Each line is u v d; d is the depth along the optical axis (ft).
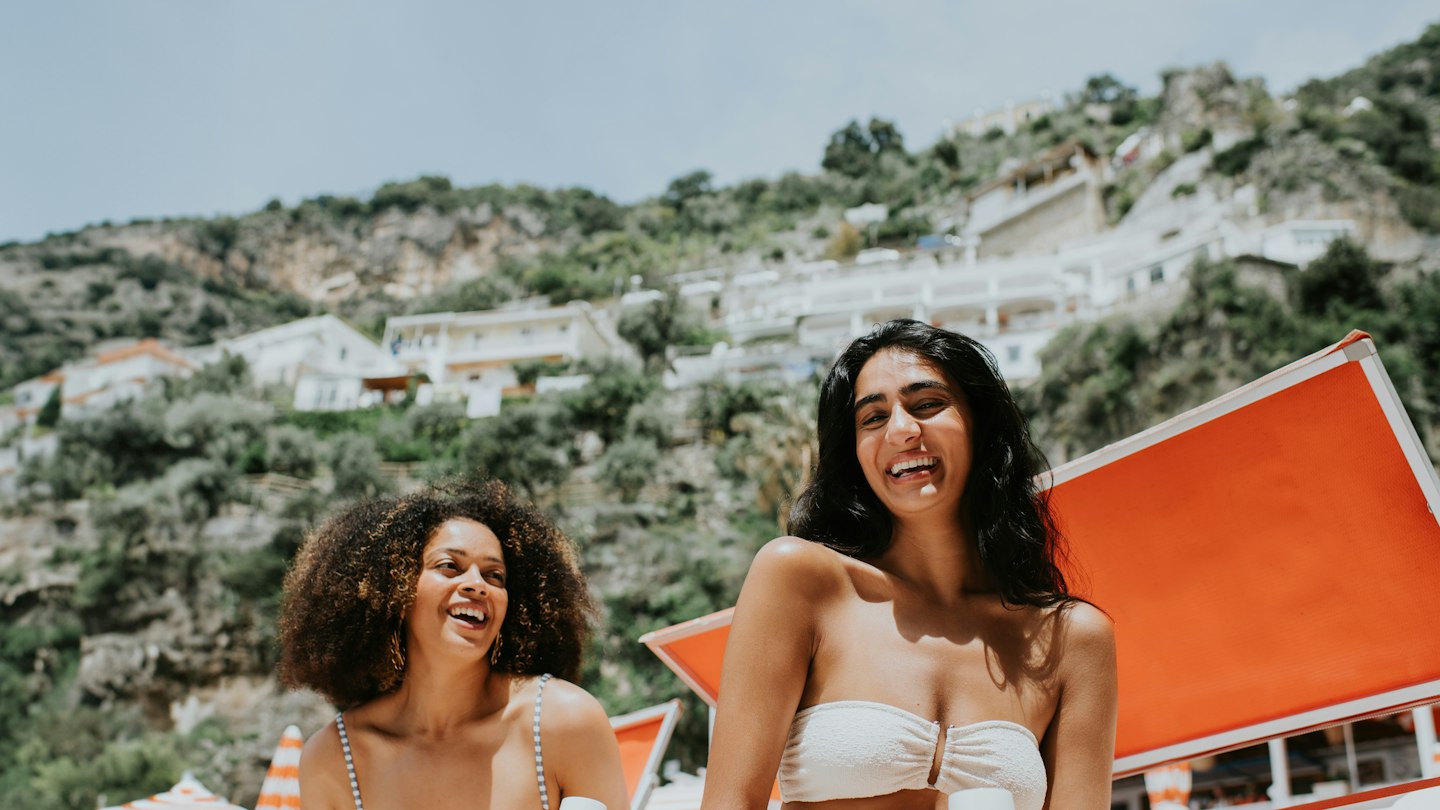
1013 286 194.08
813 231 297.53
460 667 7.36
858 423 6.54
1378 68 237.66
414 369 218.59
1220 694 8.46
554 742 7.32
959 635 6.03
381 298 342.23
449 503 7.94
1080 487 8.14
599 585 143.23
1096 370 147.54
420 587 7.41
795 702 5.86
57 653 147.84
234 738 136.98
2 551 162.09
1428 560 7.36
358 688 7.57
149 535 153.38
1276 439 7.47
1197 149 210.59
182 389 209.67
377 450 180.45
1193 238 163.73
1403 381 127.65
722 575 135.85
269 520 160.04
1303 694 8.17
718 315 248.93
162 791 127.95
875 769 5.47
